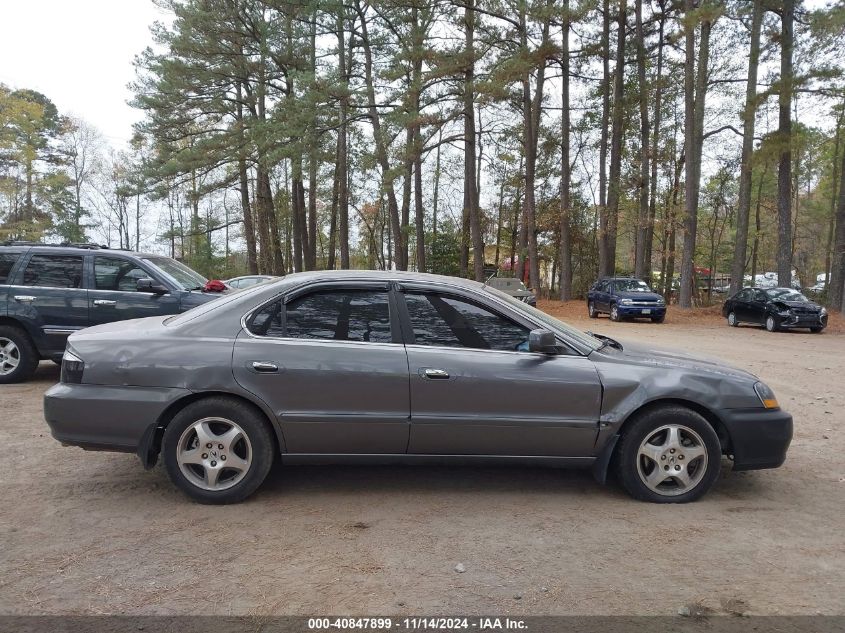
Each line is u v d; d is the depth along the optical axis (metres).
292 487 4.41
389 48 30.52
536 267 29.38
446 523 3.80
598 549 3.46
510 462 4.17
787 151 22.50
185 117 33.19
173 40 30.31
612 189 27.88
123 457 5.03
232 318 4.13
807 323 18.12
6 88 32.97
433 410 4.03
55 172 43.75
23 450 5.16
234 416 3.97
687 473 4.19
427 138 23.78
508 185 37.56
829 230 35.69
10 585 2.96
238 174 33.47
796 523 3.89
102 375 3.96
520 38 25.14
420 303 4.24
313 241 39.06
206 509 3.96
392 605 2.83
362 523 3.78
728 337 16.92
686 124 25.14
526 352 4.18
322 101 25.66
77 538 3.50
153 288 7.69
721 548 3.50
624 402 4.10
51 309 7.61
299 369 3.97
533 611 2.80
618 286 23.47
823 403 7.69
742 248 25.48
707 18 21.06
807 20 21.56
